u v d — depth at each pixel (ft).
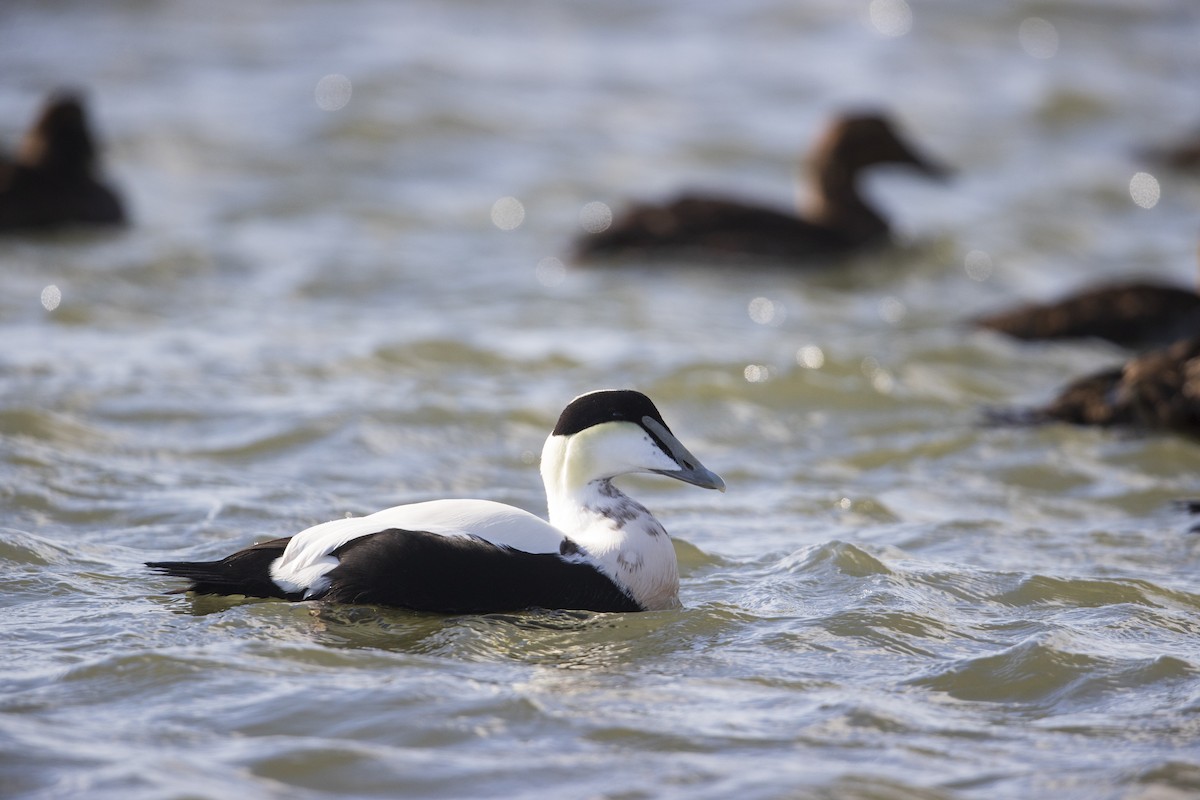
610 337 55.11
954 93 105.60
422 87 98.07
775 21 121.39
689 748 23.63
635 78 104.42
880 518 37.65
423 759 22.91
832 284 66.74
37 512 34.96
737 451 43.68
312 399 45.39
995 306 63.57
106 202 69.10
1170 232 77.92
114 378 46.24
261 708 24.36
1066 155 93.45
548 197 79.56
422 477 39.78
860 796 22.17
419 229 72.23
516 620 28.27
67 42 106.11
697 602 30.58
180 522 34.65
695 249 68.95
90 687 25.04
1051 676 26.94
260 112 91.04
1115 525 37.60
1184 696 26.23
